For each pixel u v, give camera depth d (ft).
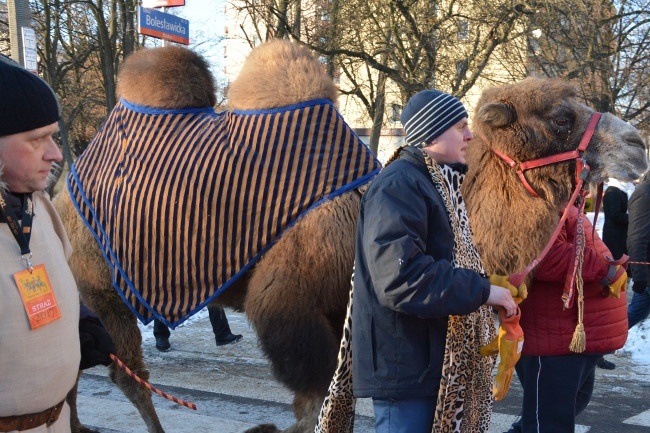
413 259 8.84
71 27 77.56
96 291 15.70
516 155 12.04
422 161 9.64
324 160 13.25
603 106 62.13
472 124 12.82
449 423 9.25
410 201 9.12
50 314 7.72
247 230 13.25
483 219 12.05
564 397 11.70
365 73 68.59
